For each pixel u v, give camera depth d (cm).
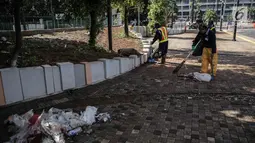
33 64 521
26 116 387
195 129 374
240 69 777
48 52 645
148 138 349
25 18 1391
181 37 2181
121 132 367
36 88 491
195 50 695
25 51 602
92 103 485
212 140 342
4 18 1180
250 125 385
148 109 454
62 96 520
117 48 1048
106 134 362
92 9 752
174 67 819
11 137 340
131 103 485
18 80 460
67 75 543
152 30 1939
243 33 2703
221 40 1819
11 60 475
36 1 542
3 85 442
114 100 503
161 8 1877
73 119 381
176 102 488
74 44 827
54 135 334
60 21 1733
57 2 639
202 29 661
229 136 353
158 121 402
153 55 983
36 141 326
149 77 685
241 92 544
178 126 384
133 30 2022
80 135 359
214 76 673
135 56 816
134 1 1166
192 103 482
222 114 427
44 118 366
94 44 830
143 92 552
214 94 533
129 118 415
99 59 659
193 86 593
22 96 471
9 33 938
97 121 403
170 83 621
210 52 660
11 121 379
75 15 748
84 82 588
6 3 480
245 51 1217
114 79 665
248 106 462
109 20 873
